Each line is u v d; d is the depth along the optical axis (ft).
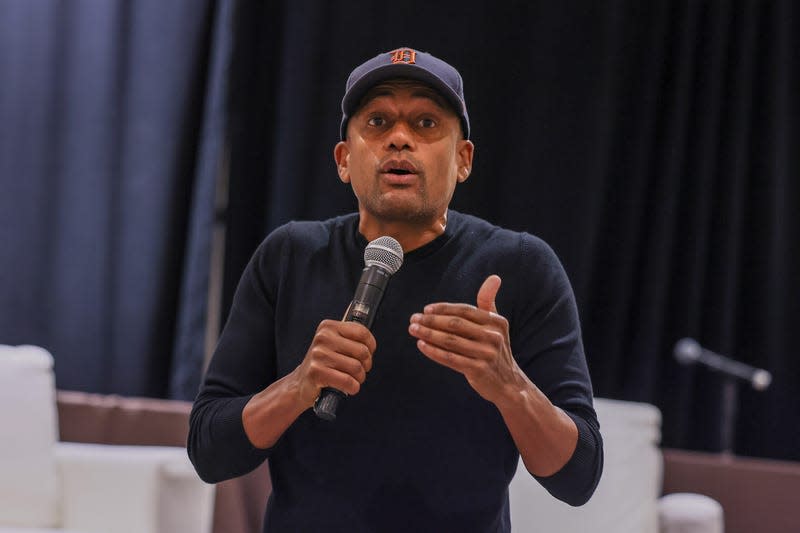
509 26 38.52
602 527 28.76
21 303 37.40
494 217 38.40
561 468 13.58
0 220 37.45
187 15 37.78
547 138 38.29
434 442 13.97
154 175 37.58
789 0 39.22
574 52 38.47
